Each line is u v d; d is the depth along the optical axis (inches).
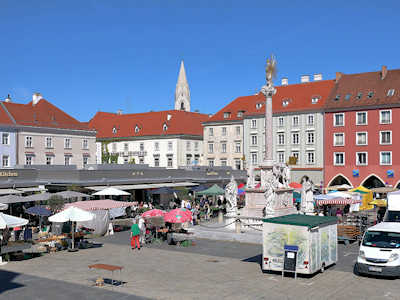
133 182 2063.2
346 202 1387.8
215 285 732.0
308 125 2847.0
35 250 1066.1
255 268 866.1
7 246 942.4
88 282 754.8
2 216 899.4
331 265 884.0
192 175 2448.3
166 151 3590.1
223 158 3348.9
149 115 3880.4
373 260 767.7
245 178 2844.5
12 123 2508.6
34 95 2920.8
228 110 3378.4
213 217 1779.0
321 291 692.7
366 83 2731.3
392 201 1061.1
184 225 1344.7
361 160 2620.6
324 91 2896.2
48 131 2689.5
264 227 808.3
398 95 2527.1
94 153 2982.3
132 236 1108.5
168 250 1082.1
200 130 3718.0
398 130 2487.7
